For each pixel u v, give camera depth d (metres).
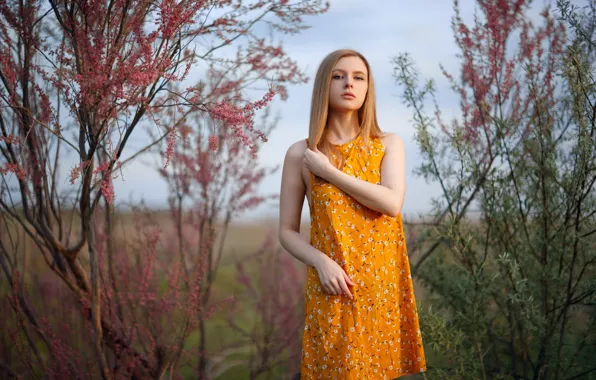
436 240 3.04
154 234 2.90
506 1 2.65
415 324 2.01
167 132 2.07
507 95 2.75
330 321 1.87
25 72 2.10
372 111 2.06
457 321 2.78
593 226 2.49
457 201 2.72
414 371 2.01
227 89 2.41
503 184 2.71
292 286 4.34
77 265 2.47
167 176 3.21
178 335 2.96
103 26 1.91
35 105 2.26
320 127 2.00
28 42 2.04
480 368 2.66
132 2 1.95
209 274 3.35
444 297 3.04
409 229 3.30
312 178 1.97
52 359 2.71
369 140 2.04
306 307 1.98
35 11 2.05
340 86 1.99
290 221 2.04
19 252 3.09
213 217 3.33
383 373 1.93
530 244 2.70
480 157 2.87
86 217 2.21
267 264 4.30
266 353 3.96
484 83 2.76
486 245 2.64
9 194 2.43
